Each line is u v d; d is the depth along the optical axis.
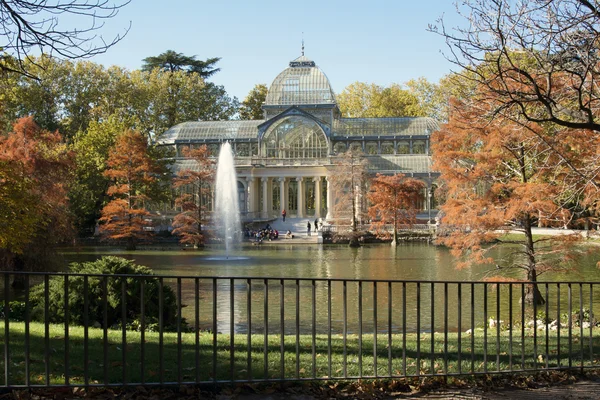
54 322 20.91
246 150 110.75
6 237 29.56
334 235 83.38
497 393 12.68
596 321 24.80
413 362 14.48
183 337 17.86
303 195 110.44
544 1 14.30
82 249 74.50
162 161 89.75
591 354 14.06
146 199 81.69
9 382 11.68
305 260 59.69
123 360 11.54
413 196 79.62
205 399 11.66
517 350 16.30
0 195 29.23
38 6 13.49
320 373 13.16
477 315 30.47
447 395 12.46
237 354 14.96
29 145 44.09
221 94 136.62
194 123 113.81
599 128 13.96
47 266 42.00
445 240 35.28
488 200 33.06
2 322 19.94
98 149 89.12
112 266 21.36
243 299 35.34
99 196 89.50
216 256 64.12
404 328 12.68
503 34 14.30
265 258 61.84
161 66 139.62
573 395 12.61
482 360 14.80
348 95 132.75
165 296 21.91
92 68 113.56
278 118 105.69
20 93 98.25
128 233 72.69
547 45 14.30
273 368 13.54
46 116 107.56
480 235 33.31
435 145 34.31
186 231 81.19
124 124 94.31
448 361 14.64
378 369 13.63
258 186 111.88
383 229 82.81
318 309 32.34
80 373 12.75
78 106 112.38
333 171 91.19
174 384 11.72
